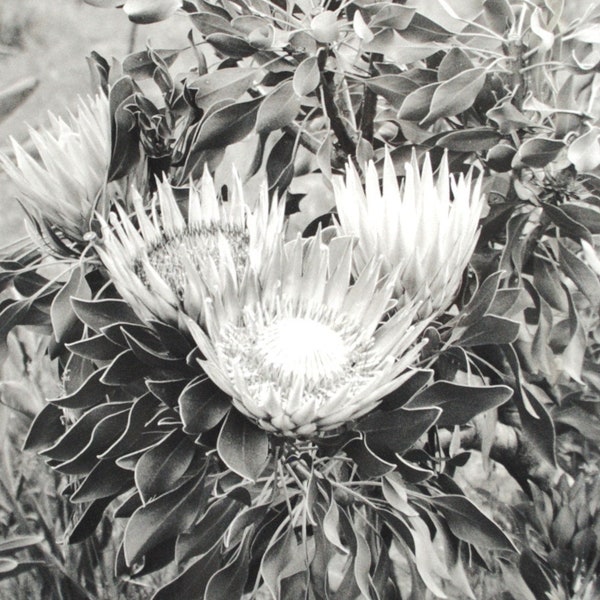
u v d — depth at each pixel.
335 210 1.18
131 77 1.06
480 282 1.08
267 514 0.90
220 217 0.90
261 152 1.13
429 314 0.84
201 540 0.88
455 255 0.82
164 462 0.80
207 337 0.79
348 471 0.93
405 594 1.33
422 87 1.06
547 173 1.07
